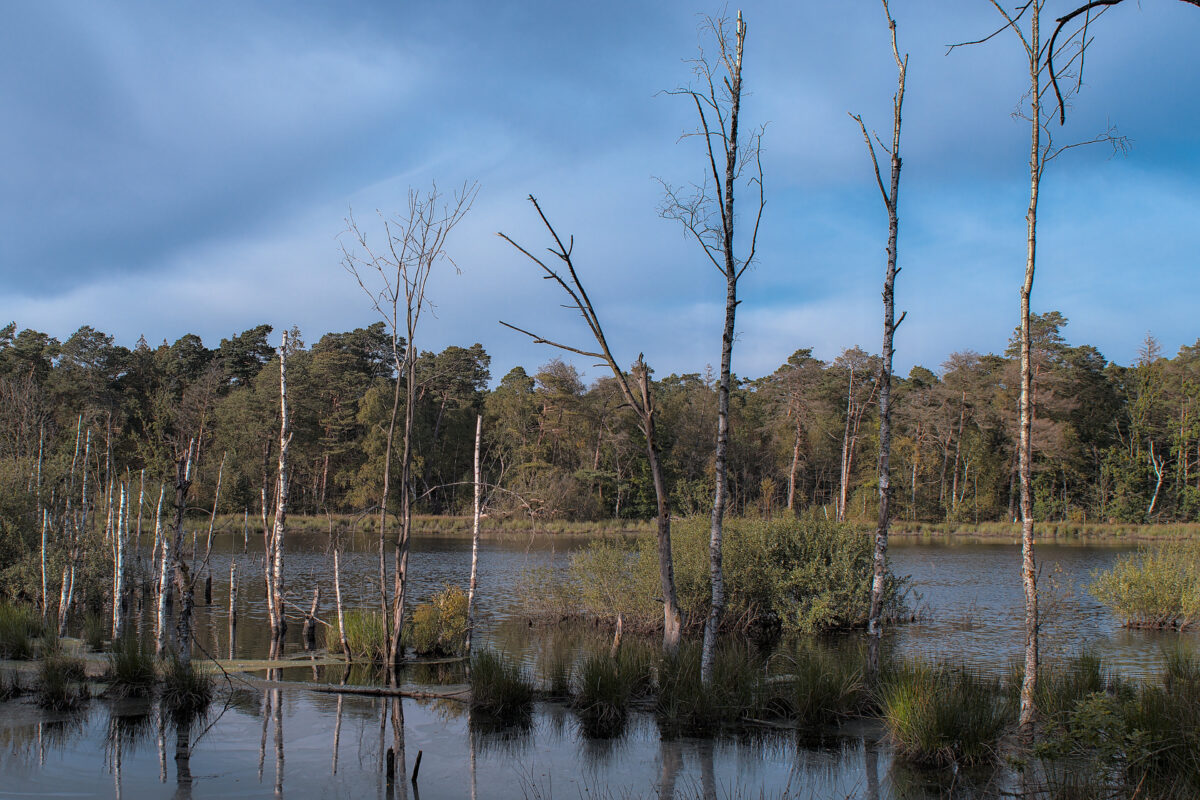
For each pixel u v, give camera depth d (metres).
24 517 22.03
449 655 15.96
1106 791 6.68
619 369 12.55
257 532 48.25
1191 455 69.88
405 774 8.67
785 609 19.55
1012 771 8.48
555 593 21.66
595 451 70.00
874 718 10.75
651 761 9.16
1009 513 69.75
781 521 21.00
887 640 18.23
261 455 51.69
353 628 15.76
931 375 94.62
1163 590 19.80
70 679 12.55
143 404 67.06
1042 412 71.12
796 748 9.59
